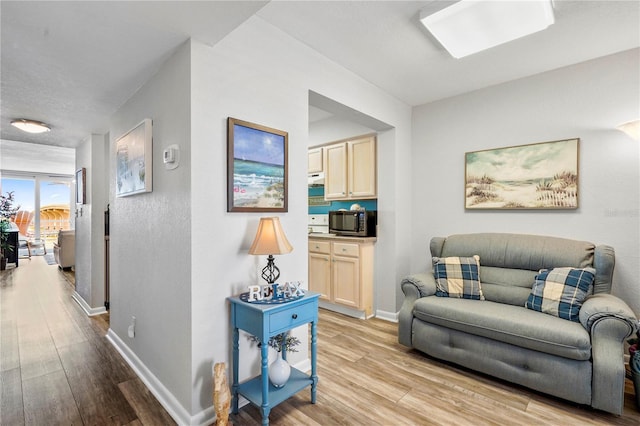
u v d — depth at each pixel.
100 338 2.92
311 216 4.80
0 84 2.29
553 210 2.84
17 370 2.33
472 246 2.96
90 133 3.61
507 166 3.06
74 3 1.42
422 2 1.94
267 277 2.10
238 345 1.87
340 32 2.25
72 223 9.18
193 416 1.72
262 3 1.45
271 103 2.14
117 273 2.72
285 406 1.94
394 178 3.52
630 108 2.51
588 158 2.68
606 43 2.41
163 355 1.99
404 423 1.78
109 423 1.76
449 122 3.46
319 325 3.38
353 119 3.19
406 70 2.84
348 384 2.19
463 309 2.36
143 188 2.13
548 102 2.87
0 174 8.09
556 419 1.83
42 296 4.37
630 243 2.50
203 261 1.77
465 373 2.36
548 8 1.93
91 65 2.01
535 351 2.05
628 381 2.29
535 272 2.61
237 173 1.91
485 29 2.14
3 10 1.46
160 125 2.03
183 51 1.78
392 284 3.54
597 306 1.96
